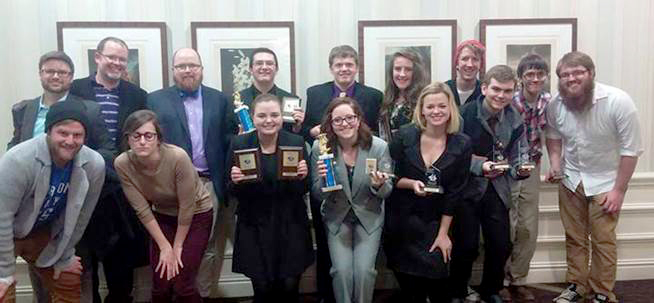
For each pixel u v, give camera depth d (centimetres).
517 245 350
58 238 254
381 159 293
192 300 277
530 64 322
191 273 276
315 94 334
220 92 335
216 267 359
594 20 370
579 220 336
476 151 309
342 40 363
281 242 288
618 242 379
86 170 246
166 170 263
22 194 232
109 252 312
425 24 360
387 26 359
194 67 316
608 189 319
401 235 296
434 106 284
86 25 343
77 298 269
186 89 320
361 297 282
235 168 279
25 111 298
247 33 354
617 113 305
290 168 279
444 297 315
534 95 331
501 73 294
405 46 361
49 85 290
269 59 322
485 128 305
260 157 283
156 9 352
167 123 312
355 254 289
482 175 299
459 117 298
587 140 318
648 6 371
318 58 363
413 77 324
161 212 284
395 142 298
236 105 306
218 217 348
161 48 350
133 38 348
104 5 348
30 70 347
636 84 375
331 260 292
